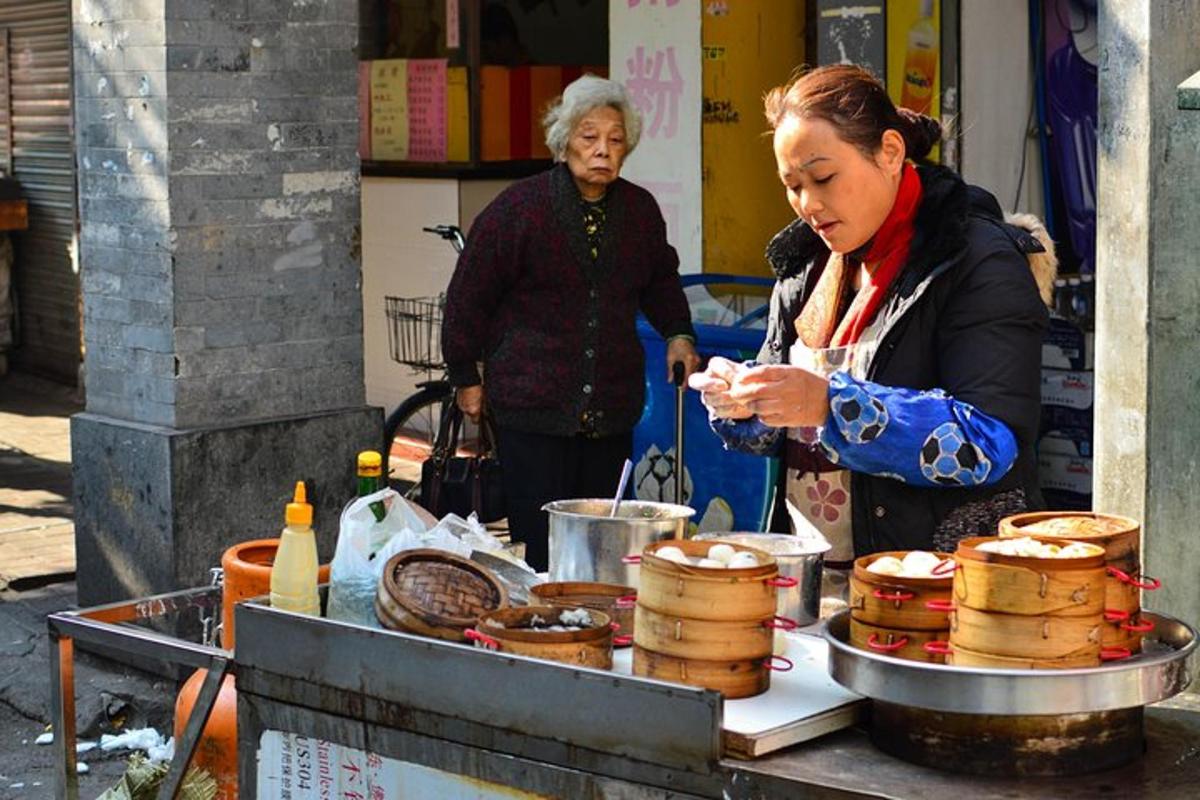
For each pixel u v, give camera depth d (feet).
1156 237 15.01
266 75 24.63
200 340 24.49
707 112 27.96
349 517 13.58
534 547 22.18
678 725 10.37
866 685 10.29
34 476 37.88
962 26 24.31
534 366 21.89
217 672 12.78
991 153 25.05
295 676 12.21
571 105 21.59
